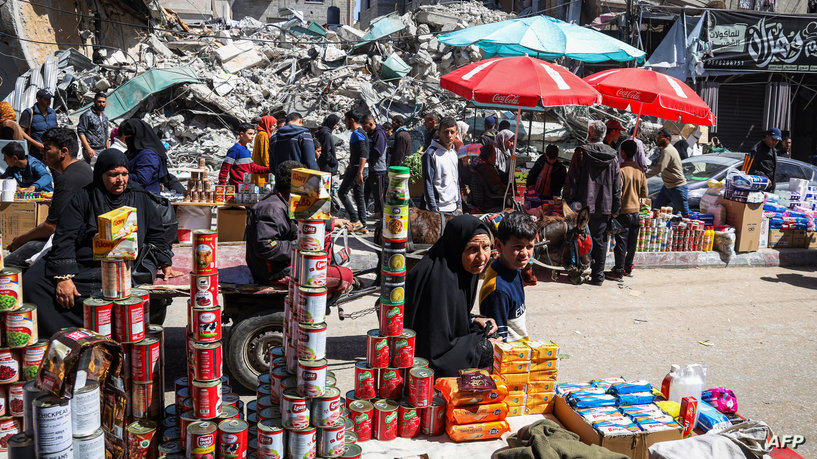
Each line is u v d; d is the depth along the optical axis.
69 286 3.84
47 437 2.07
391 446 2.87
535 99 7.23
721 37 17.61
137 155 5.93
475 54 19.72
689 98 8.78
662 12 18.14
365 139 9.94
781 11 22.44
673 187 9.80
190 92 17.50
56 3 18.55
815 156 15.27
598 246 8.09
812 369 5.66
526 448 2.68
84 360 2.26
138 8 22.66
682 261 9.41
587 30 11.33
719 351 6.02
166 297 4.32
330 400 2.63
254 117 17.88
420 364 3.07
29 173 7.72
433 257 3.51
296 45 22.62
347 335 6.06
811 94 20.66
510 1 28.73
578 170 7.99
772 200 10.34
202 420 2.59
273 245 4.28
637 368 5.51
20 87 16.66
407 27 20.67
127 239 2.69
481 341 3.49
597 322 6.73
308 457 2.62
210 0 36.81
